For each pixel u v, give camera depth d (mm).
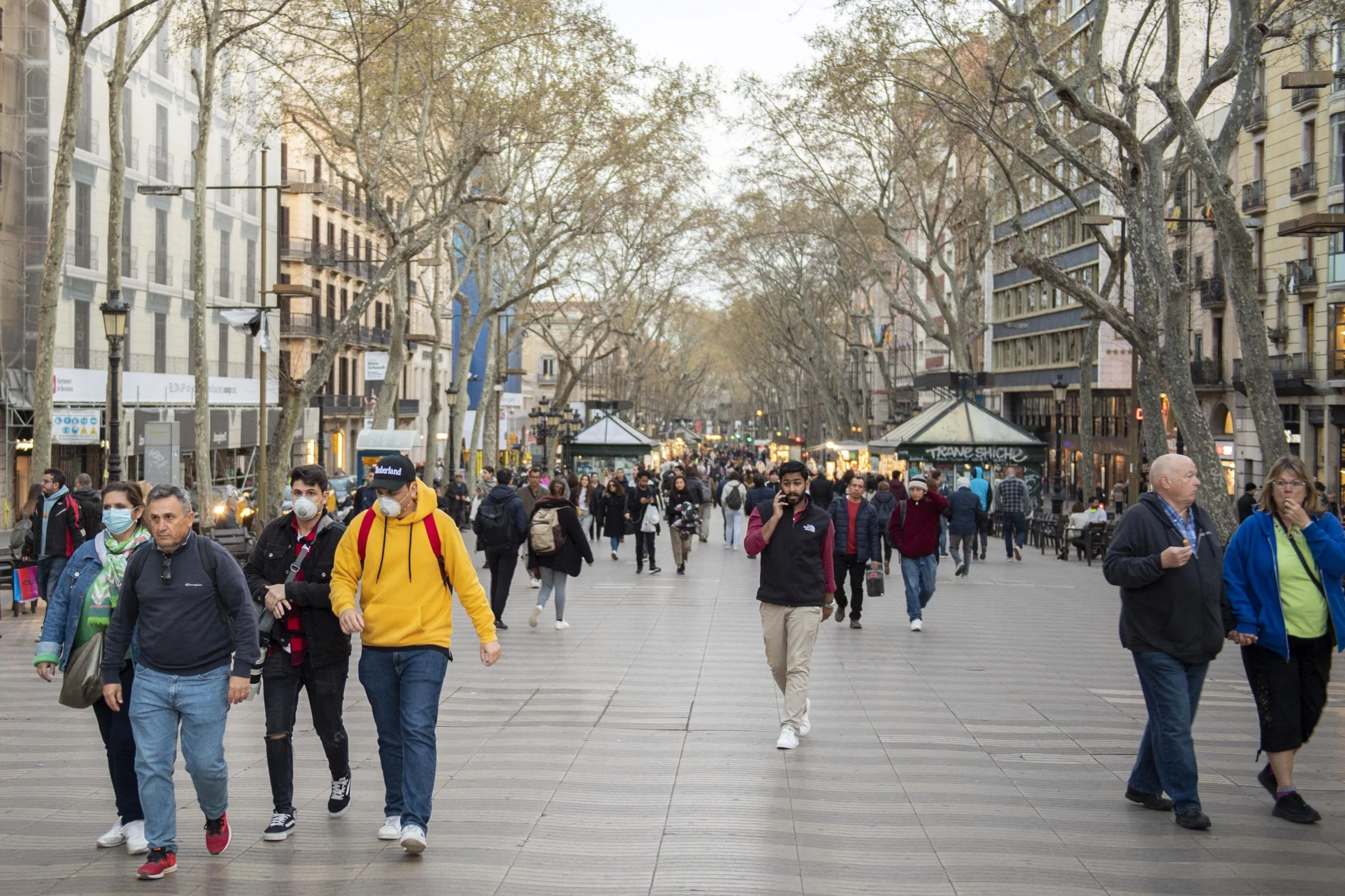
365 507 17328
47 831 6789
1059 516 30688
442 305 43969
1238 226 17484
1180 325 18375
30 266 33469
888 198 40188
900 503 15891
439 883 5906
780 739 8836
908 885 5930
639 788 7668
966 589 21859
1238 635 7074
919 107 35000
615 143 34656
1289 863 6301
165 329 40531
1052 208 57656
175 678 6113
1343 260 35156
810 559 9062
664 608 18375
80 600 6637
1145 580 6863
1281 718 7086
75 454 36281
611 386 91375
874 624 16641
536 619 15828
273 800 6734
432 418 36688
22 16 33469
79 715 10078
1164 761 6965
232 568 6234
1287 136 38344
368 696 6582
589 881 5949
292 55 28828
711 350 134250
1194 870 6191
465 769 8125
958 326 38875
